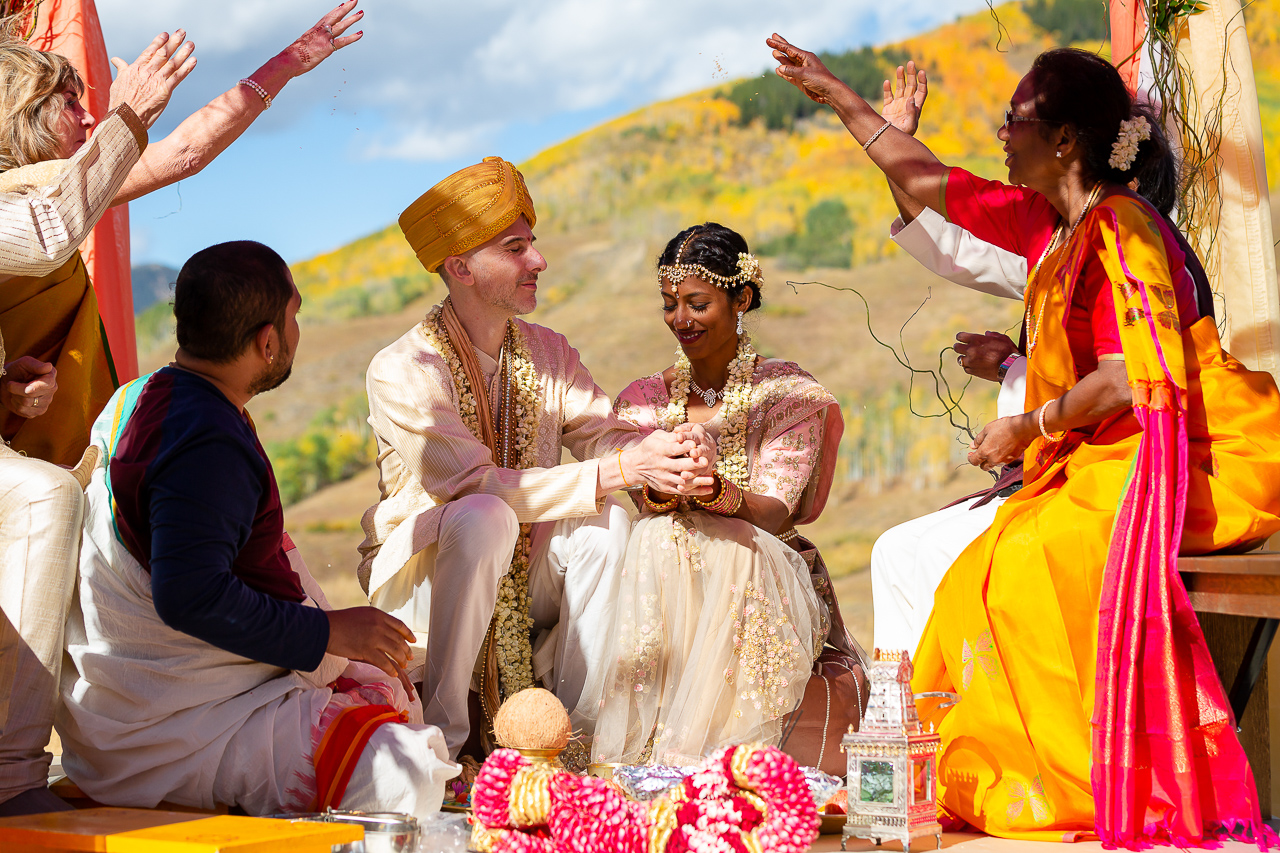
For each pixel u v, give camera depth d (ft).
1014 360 12.36
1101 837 8.50
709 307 12.29
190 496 8.20
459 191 11.86
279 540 9.16
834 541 92.27
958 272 13.74
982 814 9.08
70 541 8.39
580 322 120.67
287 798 8.53
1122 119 10.68
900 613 11.39
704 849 6.85
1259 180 12.44
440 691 10.44
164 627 8.61
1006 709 9.19
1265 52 67.05
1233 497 9.43
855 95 13.00
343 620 8.93
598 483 11.06
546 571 11.54
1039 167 10.94
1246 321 12.30
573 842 7.06
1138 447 9.28
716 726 10.48
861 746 8.34
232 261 8.70
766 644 10.65
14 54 10.34
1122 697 8.69
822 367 108.47
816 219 128.36
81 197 9.28
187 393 8.61
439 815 8.71
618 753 10.59
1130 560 8.98
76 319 11.41
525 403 12.23
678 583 10.82
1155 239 9.93
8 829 7.18
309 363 127.13
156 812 7.87
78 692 8.61
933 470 99.40
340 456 115.34
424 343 12.05
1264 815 10.16
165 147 12.02
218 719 8.61
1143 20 13.08
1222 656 10.12
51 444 11.14
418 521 11.00
